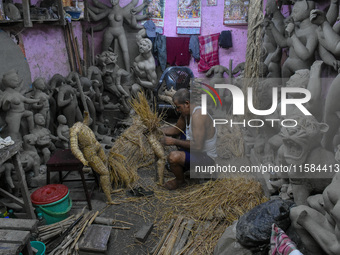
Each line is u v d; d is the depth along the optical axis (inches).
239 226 85.6
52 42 189.0
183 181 139.3
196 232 107.1
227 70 246.2
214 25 252.5
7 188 129.3
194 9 249.8
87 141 120.6
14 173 129.9
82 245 98.8
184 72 233.9
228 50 257.8
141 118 138.4
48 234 106.7
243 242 84.0
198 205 122.0
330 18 94.6
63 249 100.3
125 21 250.7
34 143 141.7
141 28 252.1
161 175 139.9
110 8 244.7
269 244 81.2
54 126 174.4
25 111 139.4
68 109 172.2
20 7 146.3
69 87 172.7
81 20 235.8
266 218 82.9
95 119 204.2
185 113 139.9
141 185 141.3
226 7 246.8
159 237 109.0
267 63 139.8
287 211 82.1
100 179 126.3
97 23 251.8
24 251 85.0
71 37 216.5
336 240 66.6
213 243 101.0
